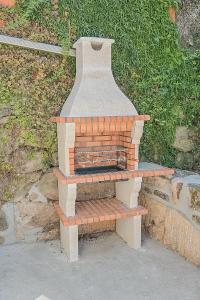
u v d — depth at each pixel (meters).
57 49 3.11
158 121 3.60
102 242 3.28
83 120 2.68
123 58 3.41
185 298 2.30
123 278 2.58
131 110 2.95
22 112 3.10
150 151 3.64
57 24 3.15
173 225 3.02
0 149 3.06
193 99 3.72
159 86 3.57
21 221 3.21
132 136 2.95
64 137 2.75
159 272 2.67
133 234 3.09
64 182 2.70
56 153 3.26
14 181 3.15
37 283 2.50
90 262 2.85
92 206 3.20
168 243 3.10
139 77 3.50
